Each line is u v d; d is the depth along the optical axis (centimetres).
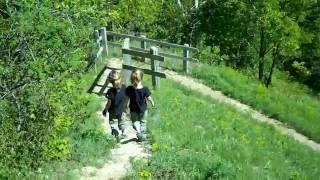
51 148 1010
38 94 1049
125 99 1252
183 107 1694
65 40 1181
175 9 4569
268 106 2302
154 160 1156
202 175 1134
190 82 2272
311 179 1514
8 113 1016
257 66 4516
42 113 1036
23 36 1118
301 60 5356
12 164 953
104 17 1902
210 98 2045
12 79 1073
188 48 2244
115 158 1189
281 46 3881
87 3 1567
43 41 1125
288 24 3725
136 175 1084
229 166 1201
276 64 4925
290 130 2161
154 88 1817
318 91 5012
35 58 1098
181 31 4619
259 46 4328
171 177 1115
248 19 4025
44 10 1123
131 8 3319
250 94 2402
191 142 1351
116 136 1273
